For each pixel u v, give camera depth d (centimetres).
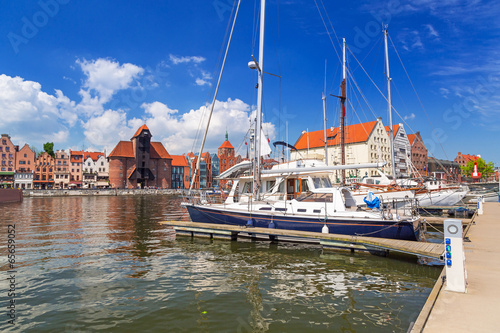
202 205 1886
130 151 11050
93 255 1355
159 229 2155
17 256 1334
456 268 631
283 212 1614
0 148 8938
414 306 791
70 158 10088
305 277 1037
